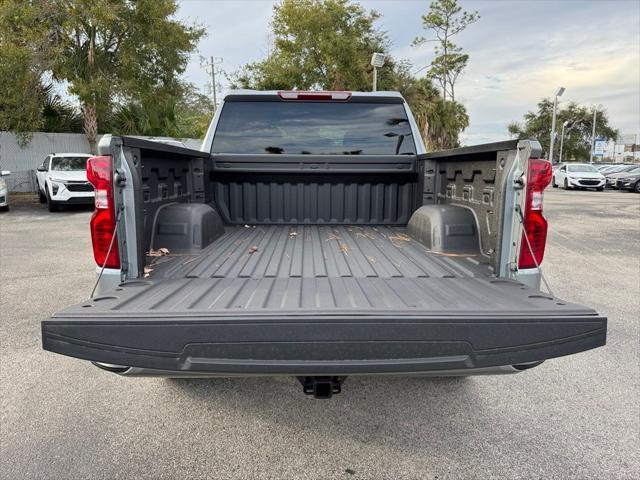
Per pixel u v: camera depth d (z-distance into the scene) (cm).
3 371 361
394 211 427
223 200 419
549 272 697
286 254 313
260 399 323
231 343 183
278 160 408
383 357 185
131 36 1698
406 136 422
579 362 385
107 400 320
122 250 245
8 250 838
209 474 246
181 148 316
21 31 1559
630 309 518
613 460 257
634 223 1258
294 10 2292
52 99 2019
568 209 1609
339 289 234
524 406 315
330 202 422
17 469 247
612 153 7606
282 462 256
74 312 187
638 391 335
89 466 251
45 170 1438
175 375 211
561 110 6725
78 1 1544
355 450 266
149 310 190
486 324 186
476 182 304
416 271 273
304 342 183
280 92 408
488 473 246
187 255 305
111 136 235
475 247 307
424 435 281
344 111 418
